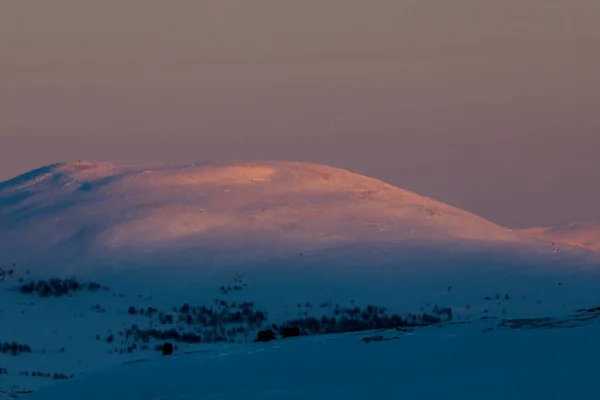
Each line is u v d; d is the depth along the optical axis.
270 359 117.31
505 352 106.12
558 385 92.56
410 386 98.00
